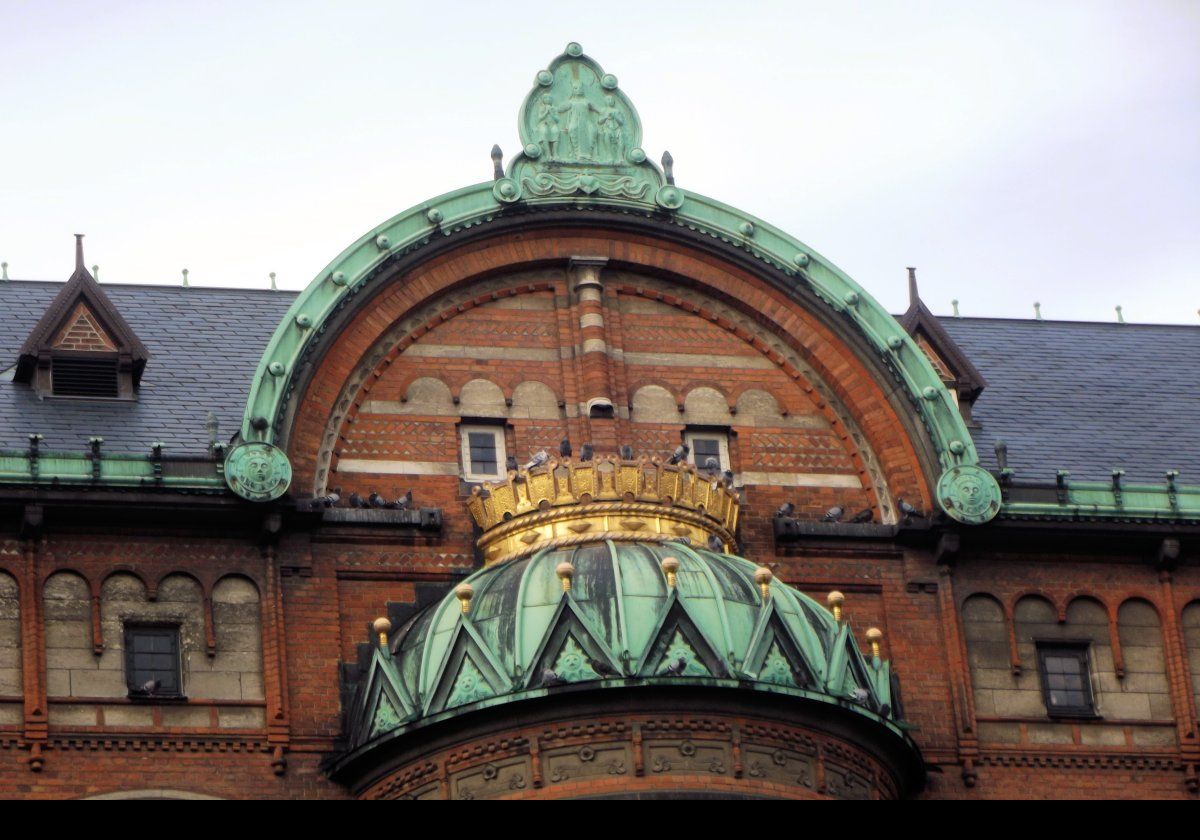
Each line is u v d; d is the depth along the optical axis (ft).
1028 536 146.20
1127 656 146.61
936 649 144.46
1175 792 144.25
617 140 149.69
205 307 156.76
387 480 143.13
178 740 134.41
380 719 132.77
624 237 148.87
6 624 134.41
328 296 142.20
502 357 147.02
